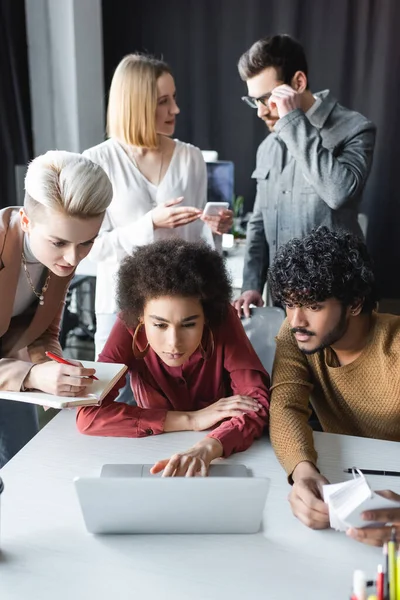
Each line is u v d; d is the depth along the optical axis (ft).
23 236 4.22
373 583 2.74
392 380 4.11
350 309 3.94
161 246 4.12
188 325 4.03
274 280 3.90
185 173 6.76
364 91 12.91
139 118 6.23
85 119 12.49
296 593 2.80
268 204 7.22
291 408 4.19
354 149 6.54
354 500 2.91
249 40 13.05
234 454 4.03
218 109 13.61
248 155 13.79
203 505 3.06
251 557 3.03
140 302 4.09
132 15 13.25
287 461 3.75
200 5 13.01
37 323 4.75
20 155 11.55
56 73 12.05
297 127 6.26
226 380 4.82
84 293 12.03
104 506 3.05
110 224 6.57
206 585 2.84
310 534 3.20
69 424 4.39
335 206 6.38
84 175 3.72
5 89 11.03
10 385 3.83
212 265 4.08
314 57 12.94
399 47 12.50
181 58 13.39
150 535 3.20
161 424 4.25
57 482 3.66
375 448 4.06
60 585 2.84
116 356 4.44
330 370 4.33
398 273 13.94
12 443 5.73
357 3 12.42
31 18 11.48
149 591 2.81
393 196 13.44
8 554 3.04
